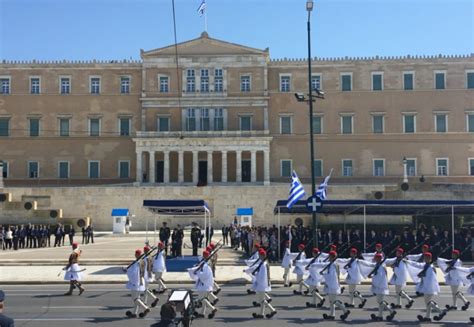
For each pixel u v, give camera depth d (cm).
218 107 10525
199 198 8800
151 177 10131
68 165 10556
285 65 10612
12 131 10581
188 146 10181
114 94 10612
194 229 4731
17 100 10612
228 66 10538
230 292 3180
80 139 10581
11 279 3666
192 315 1975
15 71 10644
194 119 10531
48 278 3700
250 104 10500
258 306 2675
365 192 8594
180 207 4528
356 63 10525
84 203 8881
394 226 5678
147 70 10538
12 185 10500
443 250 4344
